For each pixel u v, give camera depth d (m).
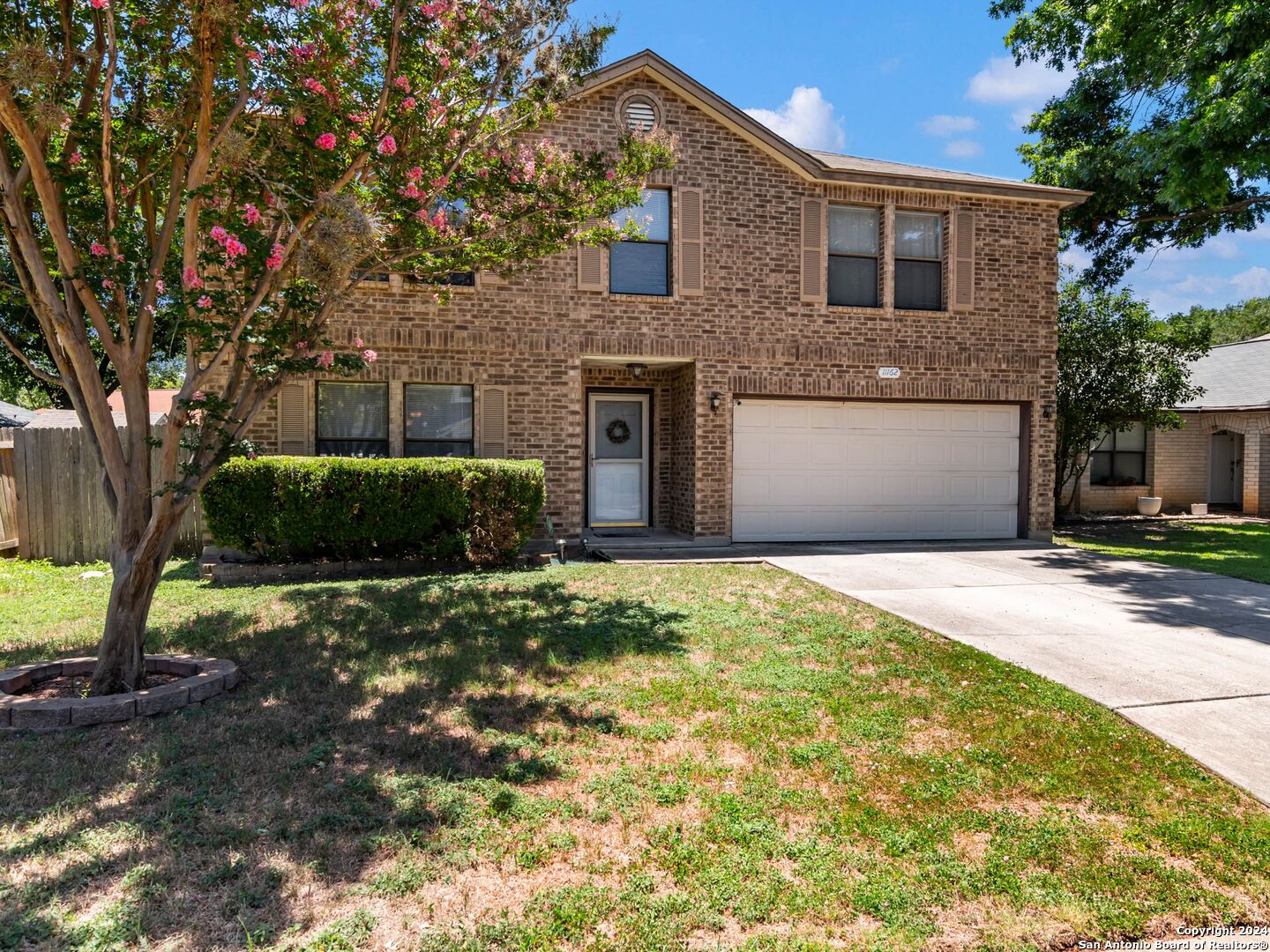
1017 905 2.86
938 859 3.13
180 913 2.59
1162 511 19.75
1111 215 15.88
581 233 8.10
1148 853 3.25
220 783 3.53
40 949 2.38
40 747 3.89
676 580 8.61
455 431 10.49
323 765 3.74
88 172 5.02
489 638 6.04
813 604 7.52
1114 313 15.88
